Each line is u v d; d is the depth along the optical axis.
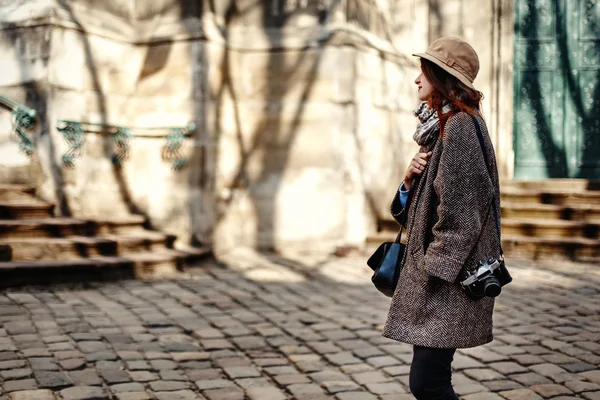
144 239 7.38
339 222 8.21
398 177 9.40
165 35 8.00
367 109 8.53
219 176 8.09
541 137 10.69
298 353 4.30
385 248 2.54
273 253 8.27
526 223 8.66
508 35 10.64
